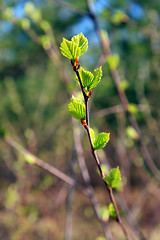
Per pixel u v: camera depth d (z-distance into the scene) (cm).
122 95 198
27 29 230
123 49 690
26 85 819
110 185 78
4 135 165
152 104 514
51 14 848
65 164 555
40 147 580
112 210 89
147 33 235
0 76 929
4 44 905
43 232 443
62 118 580
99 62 201
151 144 411
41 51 877
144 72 417
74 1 730
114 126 575
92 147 72
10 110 644
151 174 343
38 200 469
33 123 629
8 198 430
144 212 423
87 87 63
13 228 438
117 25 223
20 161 418
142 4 604
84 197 587
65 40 58
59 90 686
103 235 461
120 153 305
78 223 502
